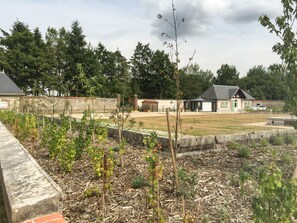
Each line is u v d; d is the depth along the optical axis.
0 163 4.01
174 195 3.92
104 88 41.22
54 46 55.25
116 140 9.14
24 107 19.25
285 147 8.32
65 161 5.09
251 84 85.62
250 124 18.19
